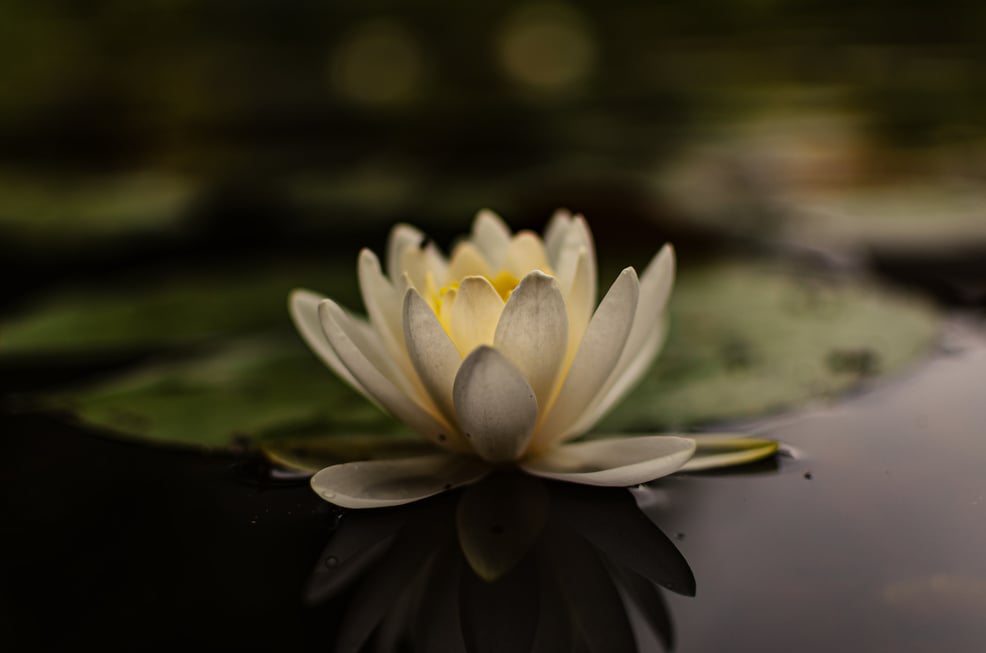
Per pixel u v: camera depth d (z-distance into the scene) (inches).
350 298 32.9
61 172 70.3
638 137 66.6
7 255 44.0
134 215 47.1
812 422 27.2
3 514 25.9
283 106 87.0
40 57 86.5
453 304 25.5
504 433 25.3
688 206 44.6
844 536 24.8
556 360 25.4
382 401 25.9
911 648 23.3
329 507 25.7
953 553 24.4
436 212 44.8
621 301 25.2
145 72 88.0
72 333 31.8
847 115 67.2
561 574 24.4
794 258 38.2
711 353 29.3
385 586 24.3
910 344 29.5
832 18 91.0
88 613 24.2
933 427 26.9
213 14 92.5
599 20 97.7
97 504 25.9
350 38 96.9
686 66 87.8
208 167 66.8
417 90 93.5
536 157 62.1
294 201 49.3
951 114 64.7
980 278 33.6
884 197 48.6
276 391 28.5
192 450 27.0
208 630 23.9
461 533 25.1
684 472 26.2
